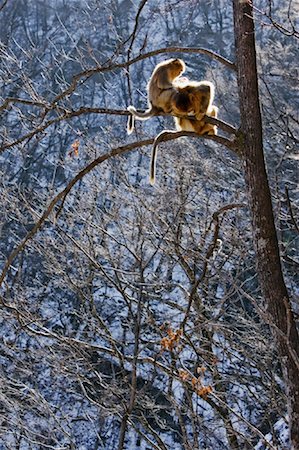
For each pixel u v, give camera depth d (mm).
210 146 19453
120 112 9008
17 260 23547
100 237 19516
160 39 34438
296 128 18156
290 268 16828
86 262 19344
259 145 8219
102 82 27359
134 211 18359
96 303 24172
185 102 8812
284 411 16859
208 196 18109
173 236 16812
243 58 8445
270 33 21453
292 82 17906
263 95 18406
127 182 18359
